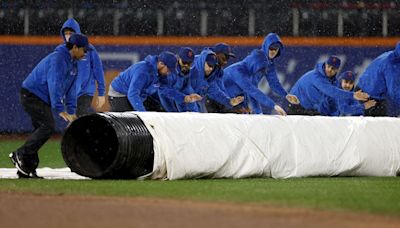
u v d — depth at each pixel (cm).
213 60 3525
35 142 2789
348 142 2950
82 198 2048
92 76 3809
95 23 5331
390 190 2317
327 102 4038
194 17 5319
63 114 2778
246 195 2089
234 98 3684
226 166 2720
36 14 5369
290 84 5253
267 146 2803
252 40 5266
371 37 5278
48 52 5375
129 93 3278
